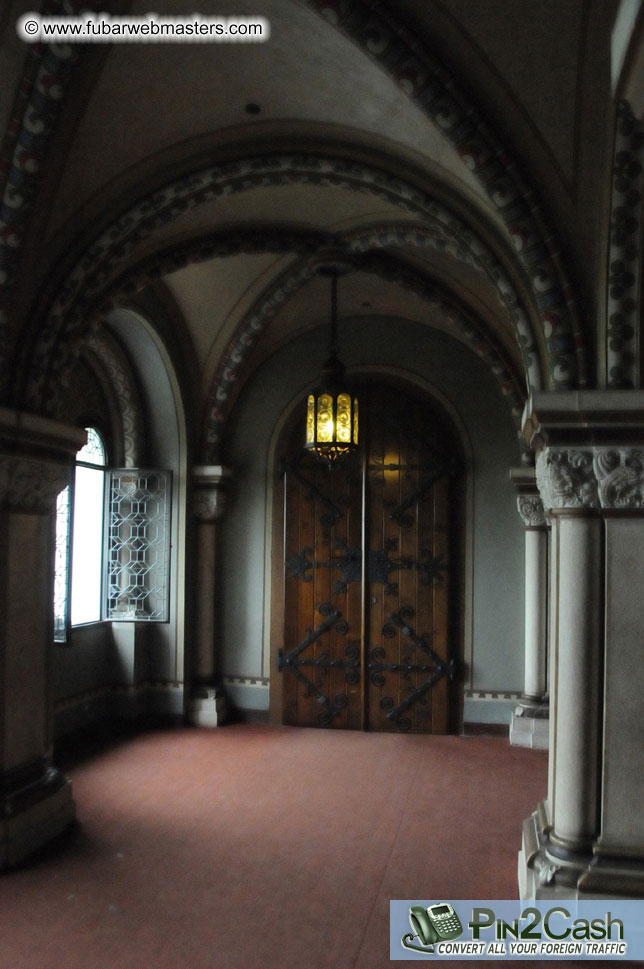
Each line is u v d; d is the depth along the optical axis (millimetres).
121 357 6859
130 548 7176
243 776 5777
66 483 4688
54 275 4402
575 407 3459
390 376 7441
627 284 3422
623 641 3494
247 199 5207
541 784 5676
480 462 7297
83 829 4664
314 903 3760
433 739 7031
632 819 3445
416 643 7309
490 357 6469
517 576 7191
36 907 3689
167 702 7371
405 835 4637
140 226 4727
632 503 3488
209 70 3852
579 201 3543
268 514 7621
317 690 7461
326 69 3770
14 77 3578
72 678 6625
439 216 4328
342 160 4434
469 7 3176
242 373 7520
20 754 4371
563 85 3328
